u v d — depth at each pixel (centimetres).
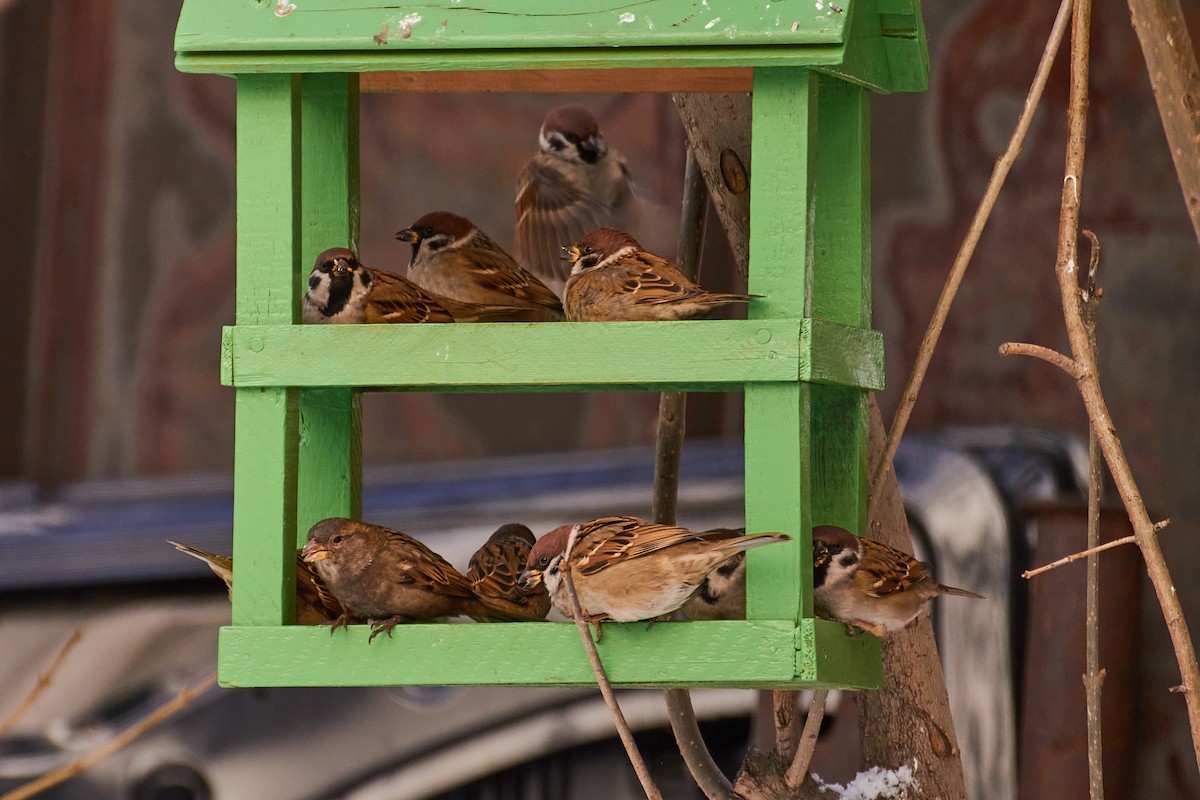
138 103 1326
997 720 1082
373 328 650
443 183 1298
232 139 1325
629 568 609
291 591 663
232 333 657
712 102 743
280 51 660
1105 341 1230
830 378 644
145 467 1293
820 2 639
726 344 630
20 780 1109
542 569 624
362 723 1102
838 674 639
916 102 1262
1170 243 1234
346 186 748
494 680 625
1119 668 1073
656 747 1094
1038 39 1255
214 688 1113
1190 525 1199
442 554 1162
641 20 643
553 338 639
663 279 662
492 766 1095
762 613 621
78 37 1330
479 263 790
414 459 1255
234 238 1316
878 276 1256
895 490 739
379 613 663
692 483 1168
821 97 702
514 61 647
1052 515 1080
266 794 1099
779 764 721
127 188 1321
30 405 1302
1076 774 1049
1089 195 1244
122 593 1149
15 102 1323
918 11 704
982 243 1247
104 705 1126
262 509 658
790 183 645
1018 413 1230
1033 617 1074
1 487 1272
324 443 743
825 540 650
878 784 723
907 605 659
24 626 1140
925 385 1240
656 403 1254
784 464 627
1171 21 616
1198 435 1213
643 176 1260
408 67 655
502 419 1260
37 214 1319
